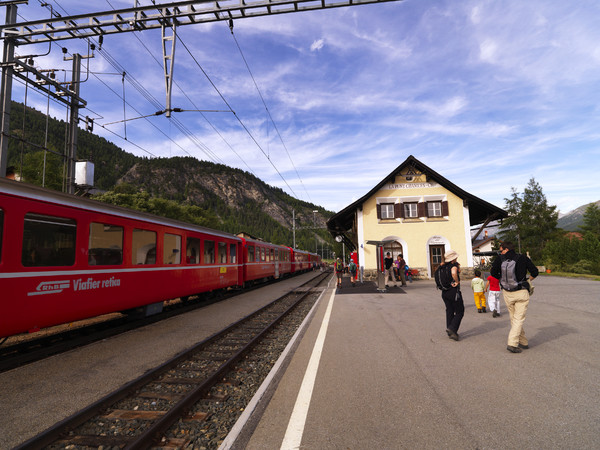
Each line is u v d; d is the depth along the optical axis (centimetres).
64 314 607
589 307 886
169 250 977
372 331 678
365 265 2086
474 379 401
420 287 1585
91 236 680
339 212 2128
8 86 998
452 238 2048
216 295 1419
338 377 422
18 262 527
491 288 815
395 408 329
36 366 519
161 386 445
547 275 2388
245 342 683
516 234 4581
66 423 320
